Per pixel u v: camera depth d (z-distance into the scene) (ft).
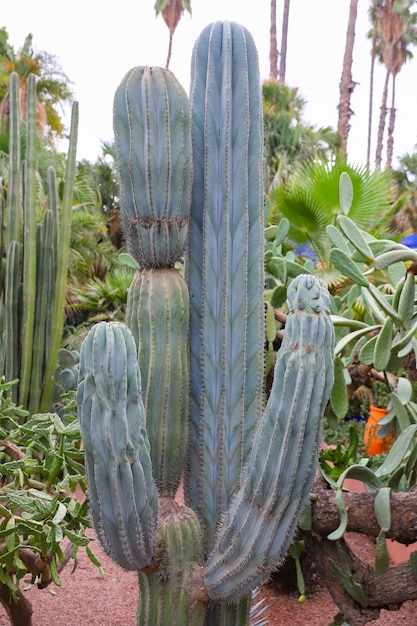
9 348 14.25
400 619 10.85
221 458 5.35
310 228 17.38
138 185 4.99
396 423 9.80
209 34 5.46
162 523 4.88
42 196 34.91
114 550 4.54
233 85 5.30
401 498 7.50
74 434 5.86
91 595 12.04
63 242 14.65
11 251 14.17
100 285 27.32
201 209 5.45
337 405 8.35
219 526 5.16
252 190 5.32
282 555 4.56
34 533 5.50
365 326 8.64
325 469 9.76
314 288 4.36
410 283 7.59
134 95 4.94
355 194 17.04
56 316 14.58
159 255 5.11
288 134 51.03
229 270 5.28
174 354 5.03
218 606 5.54
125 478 4.26
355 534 14.66
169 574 4.83
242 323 5.30
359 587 7.73
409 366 8.85
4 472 5.85
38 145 40.37
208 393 5.35
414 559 7.63
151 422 5.01
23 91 56.54
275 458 4.29
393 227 43.65
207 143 5.32
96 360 4.21
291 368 4.22
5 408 6.22
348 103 81.51
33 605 11.57
